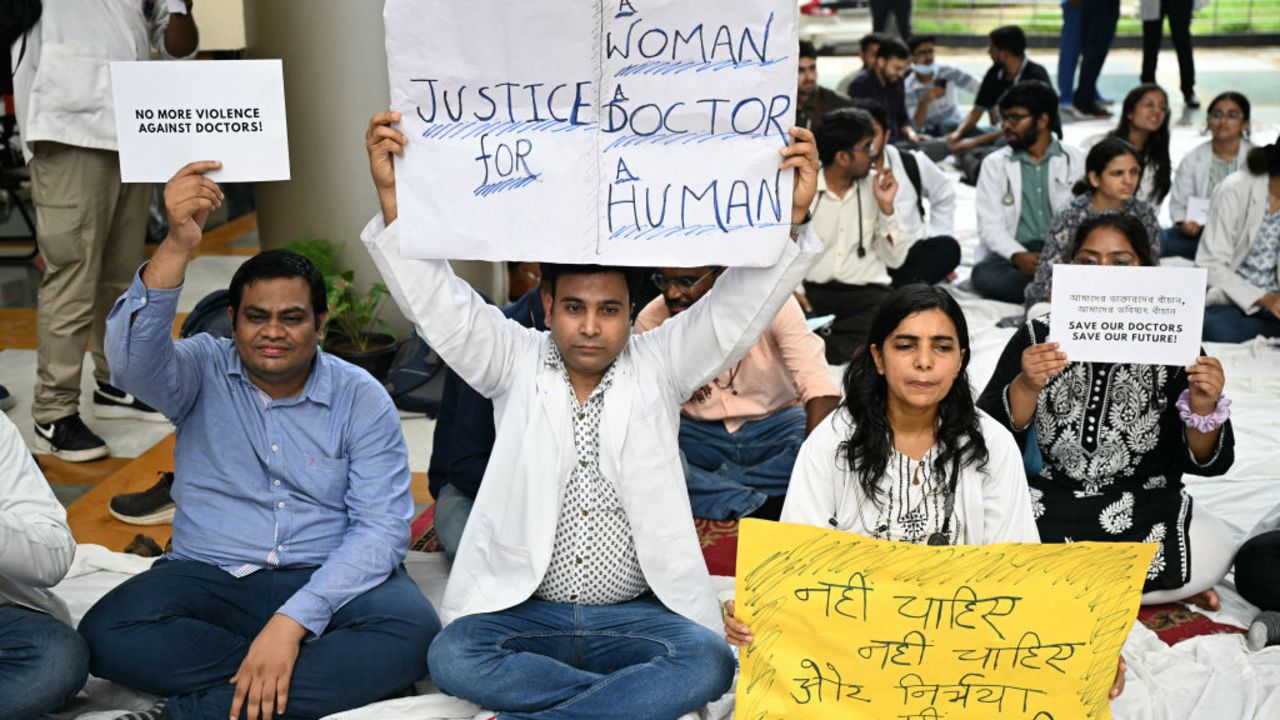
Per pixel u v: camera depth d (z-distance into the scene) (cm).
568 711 282
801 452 299
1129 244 362
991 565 261
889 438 291
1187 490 457
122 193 498
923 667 268
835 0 1847
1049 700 268
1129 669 326
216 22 594
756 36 260
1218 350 607
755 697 272
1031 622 263
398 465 327
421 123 271
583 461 297
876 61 1070
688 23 261
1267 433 508
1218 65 1717
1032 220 707
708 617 303
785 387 449
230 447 320
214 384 320
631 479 295
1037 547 259
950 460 288
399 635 305
